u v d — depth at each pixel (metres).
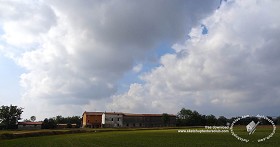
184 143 50.38
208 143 49.59
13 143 56.25
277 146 42.34
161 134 81.50
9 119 175.00
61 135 86.88
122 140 60.78
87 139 65.81
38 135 85.75
